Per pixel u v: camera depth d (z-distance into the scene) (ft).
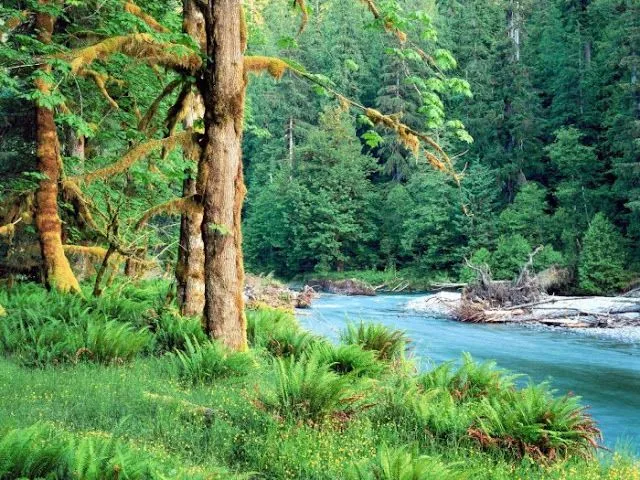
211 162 35.91
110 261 57.41
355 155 197.36
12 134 57.98
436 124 40.93
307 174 200.34
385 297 148.87
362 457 21.71
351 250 198.70
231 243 36.14
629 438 35.76
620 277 121.80
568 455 24.61
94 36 51.31
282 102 216.74
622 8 148.15
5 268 57.21
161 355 36.01
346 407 26.23
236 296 36.29
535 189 153.58
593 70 154.51
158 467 17.24
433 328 85.81
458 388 31.53
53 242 50.06
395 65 189.47
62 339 34.01
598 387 50.19
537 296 98.37
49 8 46.24
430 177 172.14
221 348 32.63
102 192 55.11
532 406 26.03
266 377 32.58
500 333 81.30
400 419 26.63
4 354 33.91
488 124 169.58
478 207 162.91
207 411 25.30
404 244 180.96
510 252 145.18
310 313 102.63
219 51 35.70
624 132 129.18
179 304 44.96
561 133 145.07
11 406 23.16
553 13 173.17
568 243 139.13
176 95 60.39
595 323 84.38
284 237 203.72
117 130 58.54
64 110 51.67
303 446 22.26
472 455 23.99
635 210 123.24
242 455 22.02
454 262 172.55
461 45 188.96
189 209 36.81
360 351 35.81
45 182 50.11
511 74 167.32
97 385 27.43
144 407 25.29
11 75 51.11
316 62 225.15
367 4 40.98
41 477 16.28
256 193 229.25
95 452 17.44
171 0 59.36
